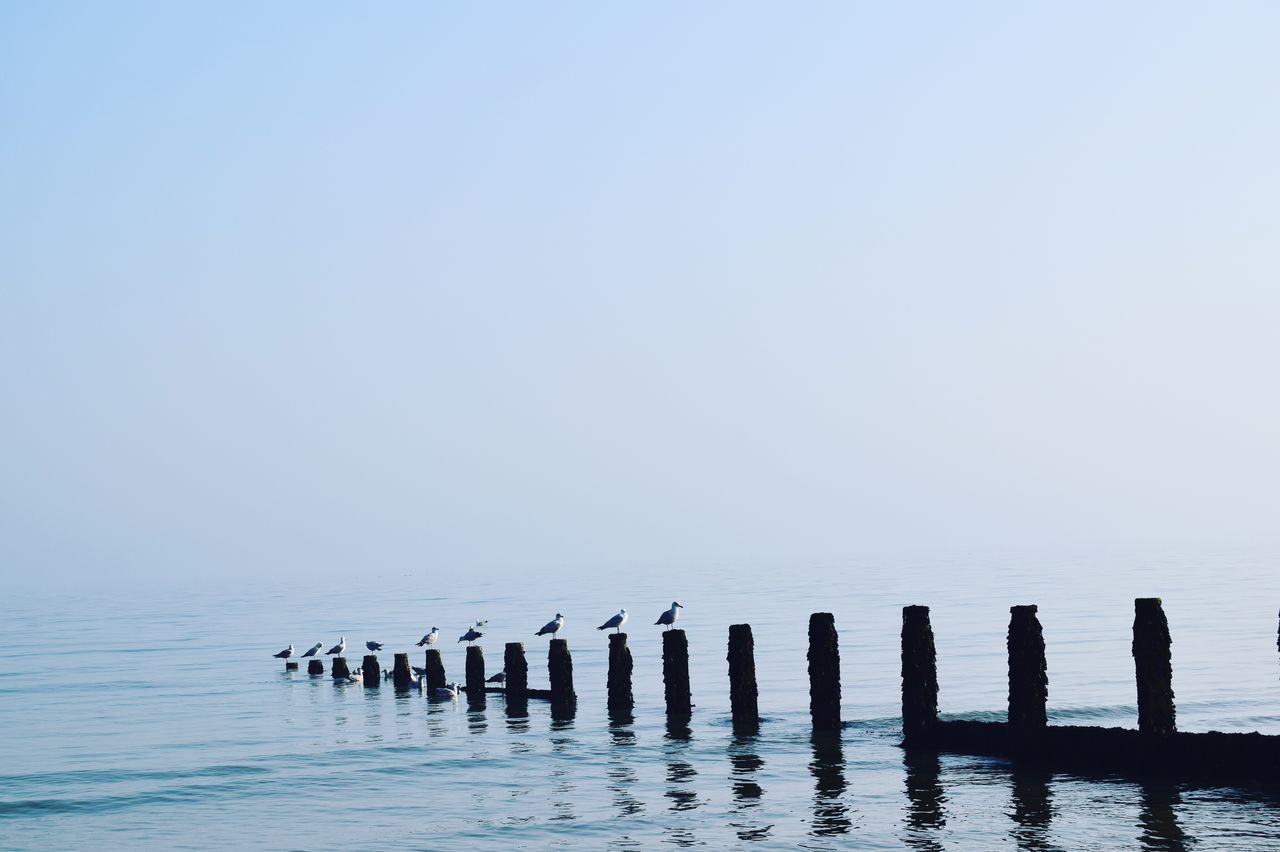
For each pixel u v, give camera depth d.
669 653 35.78
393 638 97.50
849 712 41.00
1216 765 25.12
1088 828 23.88
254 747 37.72
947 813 25.47
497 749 34.91
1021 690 28.12
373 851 24.81
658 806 27.39
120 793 31.64
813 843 24.03
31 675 68.38
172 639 103.12
